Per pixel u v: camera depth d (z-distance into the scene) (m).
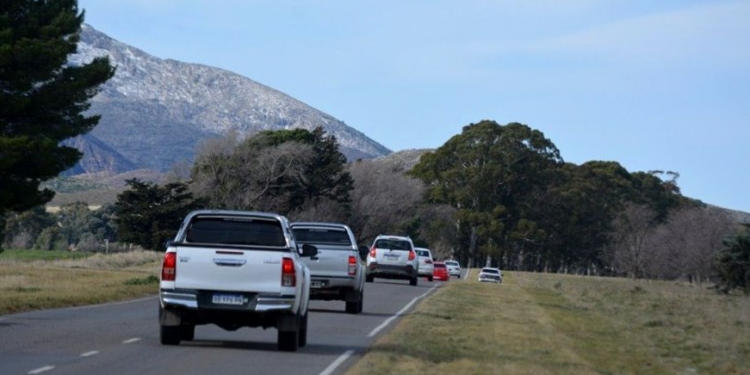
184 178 155.12
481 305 56.94
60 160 78.00
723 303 85.56
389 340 33.88
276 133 159.38
